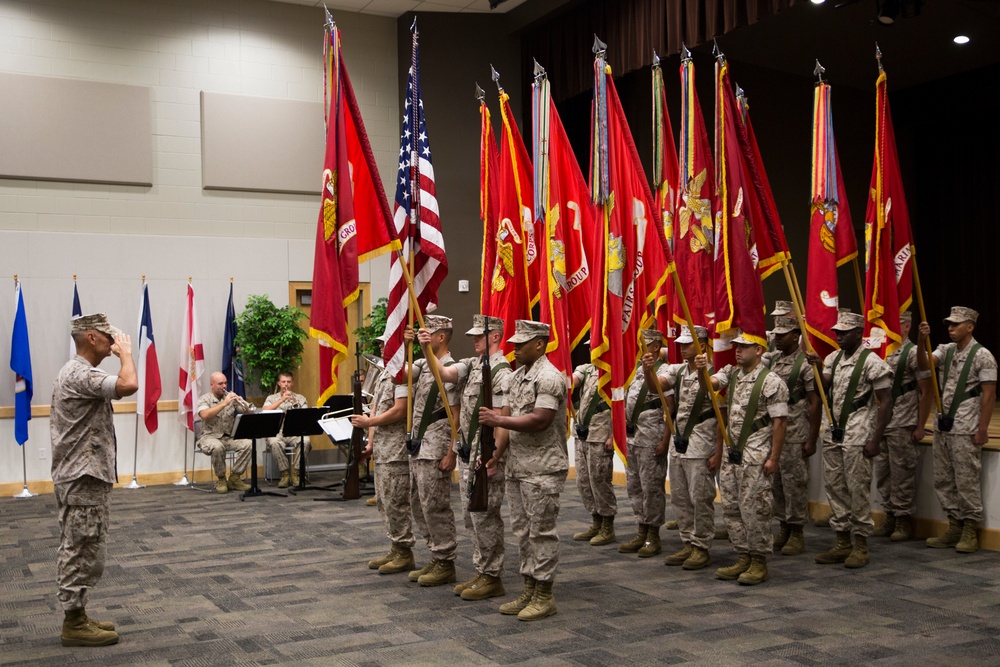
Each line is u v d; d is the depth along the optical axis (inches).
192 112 510.9
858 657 182.2
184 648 197.5
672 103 548.4
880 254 296.7
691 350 268.4
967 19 534.9
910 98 679.7
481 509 213.2
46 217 476.4
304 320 530.0
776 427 241.8
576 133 582.2
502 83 542.6
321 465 532.4
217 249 510.0
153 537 329.4
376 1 527.2
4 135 466.0
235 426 415.5
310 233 536.7
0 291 462.6
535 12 524.4
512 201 293.3
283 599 237.6
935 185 710.5
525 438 213.9
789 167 619.2
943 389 290.4
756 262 268.2
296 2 531.8
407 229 254.7
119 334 208.4
